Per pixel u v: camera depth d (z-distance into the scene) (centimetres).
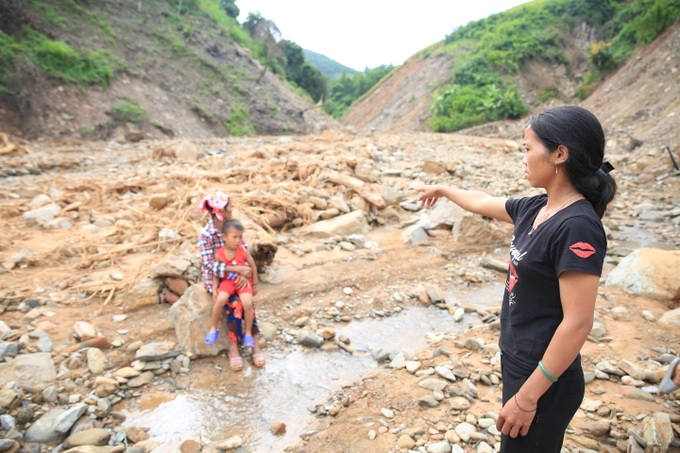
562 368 163
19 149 1373
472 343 408
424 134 2177
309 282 533
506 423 176
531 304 179
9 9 2400
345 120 7256
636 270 512
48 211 707
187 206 729
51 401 337
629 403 328
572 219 163
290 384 372
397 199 790
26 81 2191
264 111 3631
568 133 167
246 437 314
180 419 331
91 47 2853
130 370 373
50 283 509
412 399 337
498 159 1373
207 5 4838
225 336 414
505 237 668
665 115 1850
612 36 4712
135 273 535
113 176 991
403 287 540
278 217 684
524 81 4553
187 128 2900
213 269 404
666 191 973
